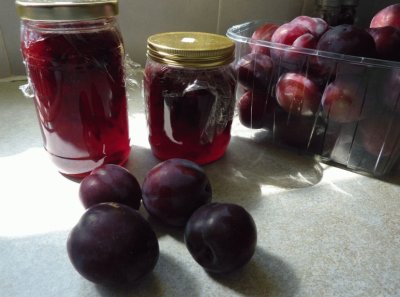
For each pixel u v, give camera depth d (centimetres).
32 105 63
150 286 31
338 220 40
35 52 38
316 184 46
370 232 38
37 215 39
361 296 31
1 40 67
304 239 37
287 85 47
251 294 31
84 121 41
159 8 71
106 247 28
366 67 42
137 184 38
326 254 35
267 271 33
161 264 34
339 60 43
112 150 45
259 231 38
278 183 46
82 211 40
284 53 47
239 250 30
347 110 45
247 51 51
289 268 33
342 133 48
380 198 44
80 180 45
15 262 33
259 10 79
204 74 43
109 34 40
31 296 30
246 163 50
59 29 37
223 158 51
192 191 35
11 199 41
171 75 43
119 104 44
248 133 58
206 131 46
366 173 48
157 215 36
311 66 45
